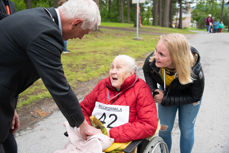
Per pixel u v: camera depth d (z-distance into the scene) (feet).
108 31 48.42
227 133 10.06
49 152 8.83
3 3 6.03
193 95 6.54
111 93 6.76
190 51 5.92
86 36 37.96
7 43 4.27
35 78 5.24
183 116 7.41
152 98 6.59
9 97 4.69
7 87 4.54
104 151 5.85
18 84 4.83
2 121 4.80
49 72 4.33
